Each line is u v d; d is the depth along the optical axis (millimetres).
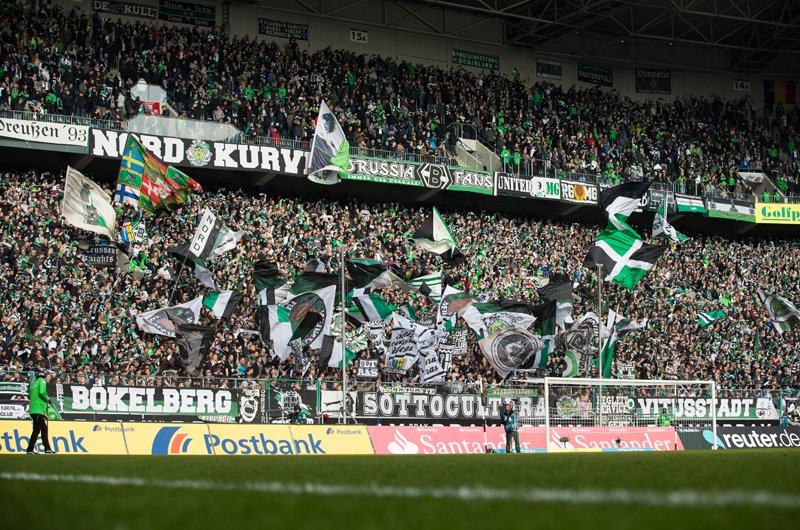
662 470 10914
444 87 49625
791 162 56656
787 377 43781
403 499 6887
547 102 52312
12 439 24516
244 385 29109
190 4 46750
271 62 45000
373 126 44812
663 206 46000
